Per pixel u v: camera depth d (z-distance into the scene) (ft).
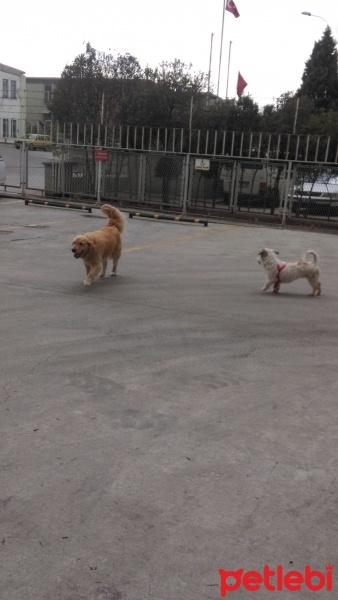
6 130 142.51
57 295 26.09
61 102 81.97
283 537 10.05
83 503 10.77
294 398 15.98
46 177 69.21
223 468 12.17
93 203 66.18
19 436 13.17
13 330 20.77
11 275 29.48
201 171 62.44
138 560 9.32
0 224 47.32
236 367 18.19
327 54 120.57
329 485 11.72
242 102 70.54
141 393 15.84
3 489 11.13
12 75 168.55
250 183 61.36
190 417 14.52
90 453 12.55
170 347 19.77
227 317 23.99
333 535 10.18
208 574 9.09
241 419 14.55
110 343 19.86
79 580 8.85
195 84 73.56
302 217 59.52
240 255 39.40
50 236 42.45
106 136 69.62
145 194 64.95
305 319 24.27
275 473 12.08
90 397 15.42
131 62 81.00
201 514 10.57
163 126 72.23
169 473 11.89
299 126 69.51
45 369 17.22
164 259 36.58
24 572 8.97
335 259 40.19
